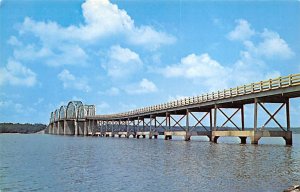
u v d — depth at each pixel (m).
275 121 54.12
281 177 23.47
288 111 54.69
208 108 77.12
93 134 184.25
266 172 25.53
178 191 19.92
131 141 84.69
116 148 55.28
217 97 65.44
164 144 65.44
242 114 66.69
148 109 102.50
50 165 31.73
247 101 60.88
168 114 90.62
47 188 21.31
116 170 27.92
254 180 22.55
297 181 22.06
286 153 39.66
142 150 49.09
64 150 51.62
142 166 30.06
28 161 35.25
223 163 31.02
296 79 46.94
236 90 59.44
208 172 25.92
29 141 94.19
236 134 58.81
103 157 38.91
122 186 21.45
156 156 38.97
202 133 75.50
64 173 26.77
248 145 56.09
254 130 54.25
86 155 41.88
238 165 29.47
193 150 46.94
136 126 124.00
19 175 25.95
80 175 25.73
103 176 25.12
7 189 21.08
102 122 171.25
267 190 19.77
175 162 32.53
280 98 54.84
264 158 34.47
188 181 22.56
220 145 58.25
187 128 78.00
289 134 54.09
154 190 20.25
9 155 42.62
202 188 20.52
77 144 72.00
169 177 24.12
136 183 22.25
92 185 21.95
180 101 81.19
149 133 102.19
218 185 21.22
